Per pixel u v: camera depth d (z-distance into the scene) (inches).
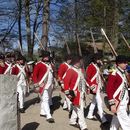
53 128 404.5
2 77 314.0
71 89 381.4
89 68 423.8
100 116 419.8
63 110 476.4
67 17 1213.1
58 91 584.1
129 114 354.6
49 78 437.7
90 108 436.8
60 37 1154.0
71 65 385.4
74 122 410.0
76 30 1199.6
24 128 399.2
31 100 523.8
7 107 315.3
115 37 1202.0
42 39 783.1
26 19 1063.6
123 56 334.6
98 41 1298.0
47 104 428.1
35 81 436.5
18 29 1158.3
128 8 1326.3
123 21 1333.7
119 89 329.4
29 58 914.1
